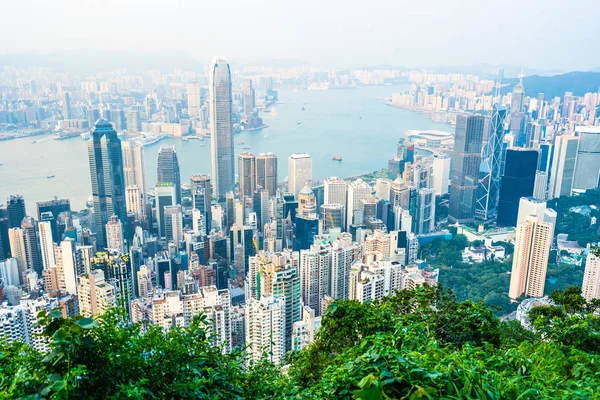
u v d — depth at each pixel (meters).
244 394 5.62
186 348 5.47
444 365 4.64
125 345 5.03
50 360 4.38
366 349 5.99
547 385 5.01
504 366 5.68
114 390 4.72
